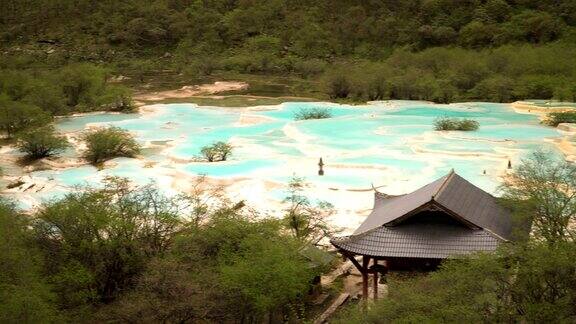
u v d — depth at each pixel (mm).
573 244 20438
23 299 20875
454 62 100375
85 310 24938
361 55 122688
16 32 134000
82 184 48344
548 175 37656
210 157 55656
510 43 111312
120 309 24016
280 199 43812
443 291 19000
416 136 63906
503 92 89062
